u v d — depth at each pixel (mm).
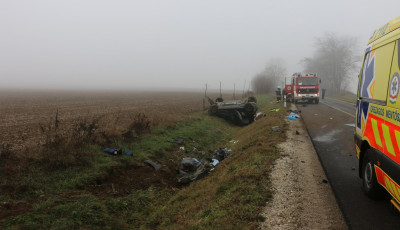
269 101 34219
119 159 8617
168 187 7875
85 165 7684
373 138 4660
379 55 4676
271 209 4727
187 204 6152
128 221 5785
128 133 10789
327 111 19453
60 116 18375
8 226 4648
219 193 5859
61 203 5758
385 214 4426
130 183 7625
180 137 12398
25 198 5879
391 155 3801
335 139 10078
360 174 5531
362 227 4055
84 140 9141
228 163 8688
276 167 6777
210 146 12953
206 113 20719
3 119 16797
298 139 9953
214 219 4668
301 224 4211
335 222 4223
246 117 19156
